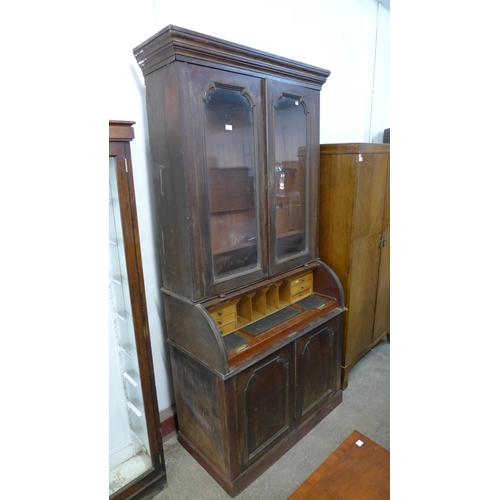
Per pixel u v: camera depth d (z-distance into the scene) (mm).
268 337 1590
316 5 2275
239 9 1830
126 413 1581
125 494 1453
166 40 1185
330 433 1864
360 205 1997
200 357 1493
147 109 1421
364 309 2256
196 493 1550
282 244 1816
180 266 1461
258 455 1604
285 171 1755
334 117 2617
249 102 1469
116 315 1495
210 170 1438
